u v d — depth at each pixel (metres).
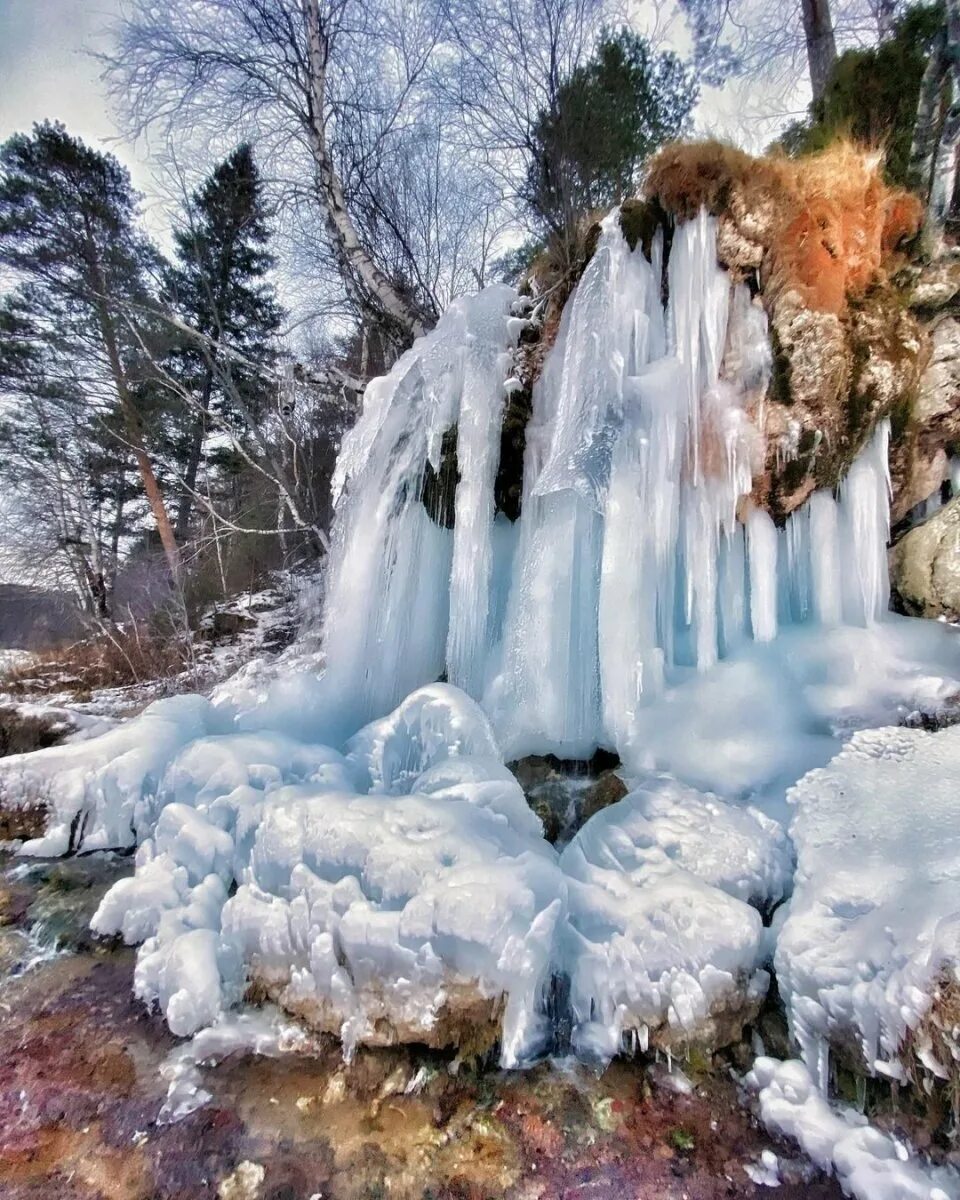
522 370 3.22
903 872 1.72
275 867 2.09
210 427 11.87
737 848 2.06
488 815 2.20
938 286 3.05
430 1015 1.76
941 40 3.56
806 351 2.60
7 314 10.84
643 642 2.69
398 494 3.48
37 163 10.41
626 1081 1.69
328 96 6.62
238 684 4.81
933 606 2.85
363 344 8.73
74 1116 1.66
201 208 10.08
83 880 2.78
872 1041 1.48
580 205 6.12
